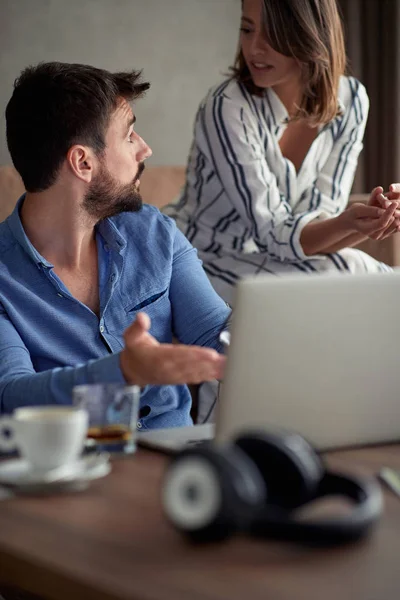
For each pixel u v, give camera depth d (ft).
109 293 5.85
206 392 8.59
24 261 5.67
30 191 5.70
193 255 6.46
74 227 5.73
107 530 2.92
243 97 9.00
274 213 8.96
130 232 6.15
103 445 3.81
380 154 14.65
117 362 4.15
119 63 13.92
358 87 9.57
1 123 12.98
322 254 9.07
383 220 8.25
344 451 3.86
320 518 2.98
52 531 2.91
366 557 2.68
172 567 2.60
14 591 3.52
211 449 2.75
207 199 9.30
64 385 4.33
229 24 14.87
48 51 13.32
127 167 5.75
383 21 14.43
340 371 3.74
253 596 2.40
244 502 2.67
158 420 5.91
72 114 5.53
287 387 3.65
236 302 3.52
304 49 8.63
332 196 9.42
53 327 5.66
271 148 9.15
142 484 3.43
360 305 3.74
